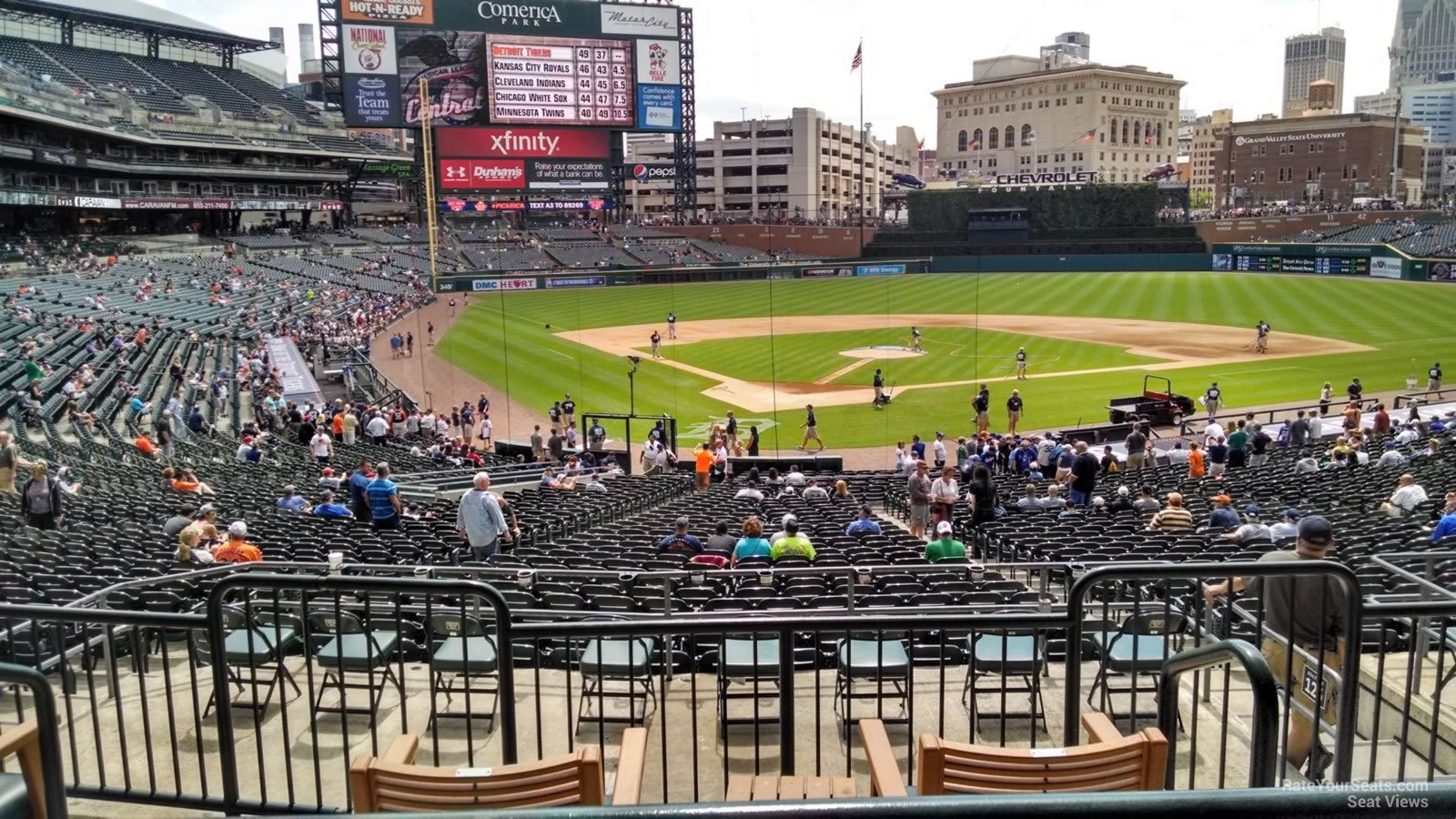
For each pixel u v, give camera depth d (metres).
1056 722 7.34
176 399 29.88
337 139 89.19
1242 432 26.25
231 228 89.06
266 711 7.61
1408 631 8.23
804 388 42.22
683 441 34.53
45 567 11.20
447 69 79.75
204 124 75.19
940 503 18.81
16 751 3.63
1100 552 12.52
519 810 2.38
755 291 79.81
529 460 31.12
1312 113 188.25
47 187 62.31
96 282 54.78
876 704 7.63
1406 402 36.53
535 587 10.78
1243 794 2.32
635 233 100.81
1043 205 92.81
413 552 13.11
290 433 31.72
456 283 78.31
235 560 10.68
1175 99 161.38
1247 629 8.62
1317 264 77.69
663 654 8.27
